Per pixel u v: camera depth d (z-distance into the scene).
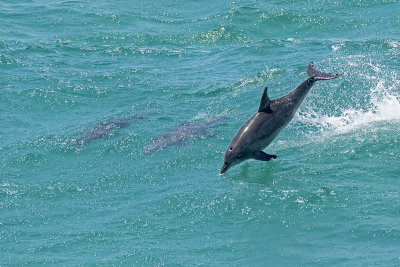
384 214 53.25
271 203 57.22
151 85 94.69
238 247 50.88
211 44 118.19
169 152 70.44
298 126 73.94
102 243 52.69
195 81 95.69
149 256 50.25
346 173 61.66
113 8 142.62
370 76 86.81
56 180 65.06
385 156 64.56
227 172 65.12
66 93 91.75
